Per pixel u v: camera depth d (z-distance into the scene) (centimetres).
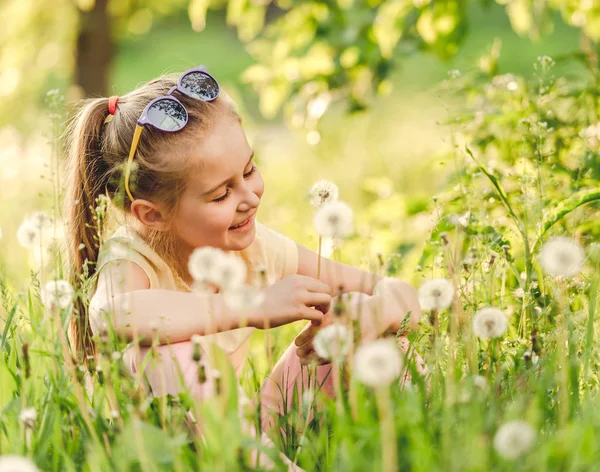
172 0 1092
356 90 443
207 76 246
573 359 190
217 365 184
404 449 160
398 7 406
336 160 661
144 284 237
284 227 507
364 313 231
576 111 331
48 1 871
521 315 224
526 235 240
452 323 195
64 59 963
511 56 1762
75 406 179
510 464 150
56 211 253
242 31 462
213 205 237
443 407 173
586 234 291
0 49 816
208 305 219
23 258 423
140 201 241
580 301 240
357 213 543
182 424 190
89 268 251
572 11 405
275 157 758
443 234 210
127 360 211
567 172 300
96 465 162
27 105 800
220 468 154
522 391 191
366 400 176
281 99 448
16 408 183
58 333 196
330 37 438
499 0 414
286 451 195
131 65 2278
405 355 206
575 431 155
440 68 1342
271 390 234
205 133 236
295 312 219
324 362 215
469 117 331
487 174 249
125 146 245
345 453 154
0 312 260
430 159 360
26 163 620
